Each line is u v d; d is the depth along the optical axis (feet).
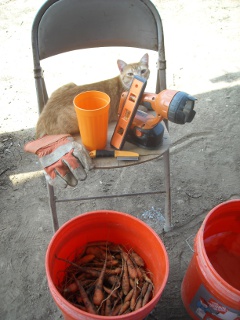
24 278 4.87
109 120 4.70
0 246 5.26
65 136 4.01
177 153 6.83
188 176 6.35
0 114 7.77
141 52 9.84
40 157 3.79
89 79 8.74
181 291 4.44
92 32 4.40
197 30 10.73
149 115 4.01
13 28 10.84
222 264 4.50
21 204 5.90
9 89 8.53
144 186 6.19
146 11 4.20
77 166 3.65
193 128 7.38
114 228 4.01
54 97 4.49
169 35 10.50
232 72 9.02
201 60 9.46
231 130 7.33
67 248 3.91
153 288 3.69
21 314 4.49
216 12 11.61
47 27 4.12
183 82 8.67
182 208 5.77
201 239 3.55
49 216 5.71
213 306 3.64
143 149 4.05
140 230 3.76
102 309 3.68
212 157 6.73
